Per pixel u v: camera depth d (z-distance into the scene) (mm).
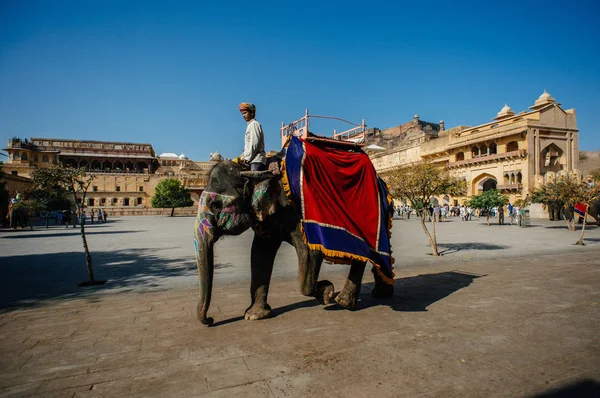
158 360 3557
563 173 34500
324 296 4777
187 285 7266
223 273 8523
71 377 3225
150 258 11398
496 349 3777
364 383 3072
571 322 4609
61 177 7559
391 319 4777
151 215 67312
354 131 5992
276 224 4684
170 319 4863
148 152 91375
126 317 4977
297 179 4621
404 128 69188
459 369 3328
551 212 32469
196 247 4266
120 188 81312
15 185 48031
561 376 3188
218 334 4262
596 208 23172
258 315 4777
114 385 3074
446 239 16234
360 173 5309
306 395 2889
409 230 22016
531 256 10625
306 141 5094
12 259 11383
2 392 2969
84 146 85688
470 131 45969
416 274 7977
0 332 4410
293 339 4086
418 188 11305
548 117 38875
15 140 76125
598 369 3322
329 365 3420
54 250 13766
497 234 18516
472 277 7508
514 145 40781
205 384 3078
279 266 9367
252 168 4512
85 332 4379
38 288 7102
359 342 3984
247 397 2869
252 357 3609
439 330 4355
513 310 5133
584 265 8852
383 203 5496
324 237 4480
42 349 3861
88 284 7371
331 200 4773
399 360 3523
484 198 26422
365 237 4957
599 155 61969
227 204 4184
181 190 61281
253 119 4676
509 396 2861
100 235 21234
